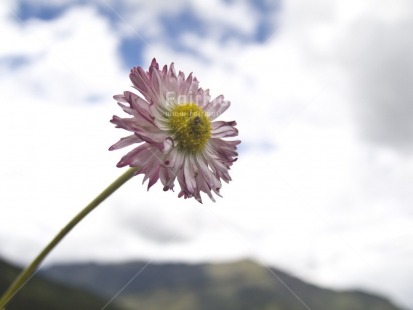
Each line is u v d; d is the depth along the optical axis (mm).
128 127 69
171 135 73
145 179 69
